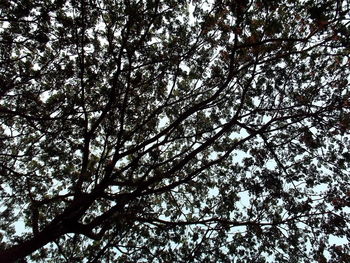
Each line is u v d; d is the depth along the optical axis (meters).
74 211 9.87
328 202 11.34
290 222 11.26
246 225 11.11
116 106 11.98
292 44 10.73
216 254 11.41
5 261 8.55
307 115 10.62
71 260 11.23
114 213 10.66
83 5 10.66
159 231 12.48
